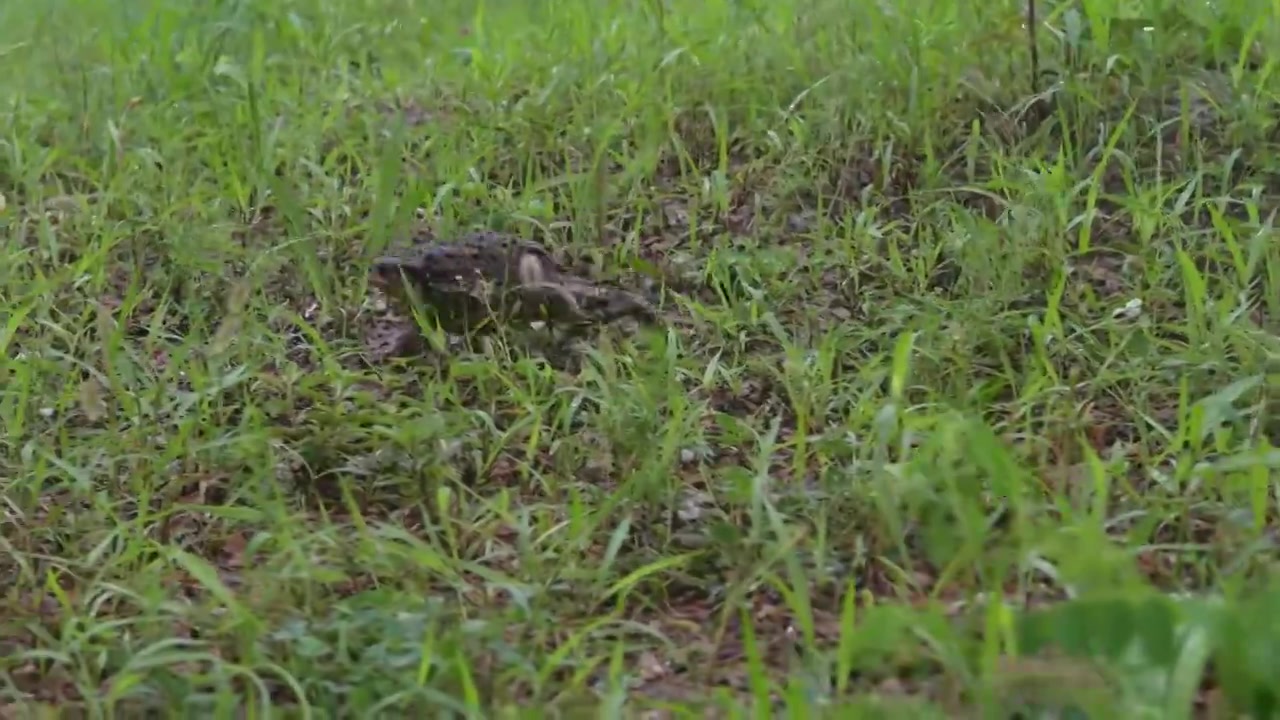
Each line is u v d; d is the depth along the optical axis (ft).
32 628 8.84
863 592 9.36
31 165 17.13
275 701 8.46
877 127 16.55
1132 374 11.71
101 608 9.52
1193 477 10.07
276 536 9.55
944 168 16.03
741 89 17.93
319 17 22.20
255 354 12.91
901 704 7.61
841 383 12.08
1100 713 7.15
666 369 12.04
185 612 8.77
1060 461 10.38
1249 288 12.95
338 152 16.94
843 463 10.94
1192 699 7.36
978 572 9.18
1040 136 16.05
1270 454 9.21
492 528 10.05
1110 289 13.76
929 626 7.91
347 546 9.74
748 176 16.33
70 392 12.13
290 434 11.44
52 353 12.44
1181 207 14.06
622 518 10.41
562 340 12.98
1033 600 9.02
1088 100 16.26
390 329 14.08
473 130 17.42
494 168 17.10
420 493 10.69
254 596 9.21
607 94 18.01
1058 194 14.24
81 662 8.55
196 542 10.38
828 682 8.11
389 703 8.04
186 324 14.14
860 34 18.75
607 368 11.73
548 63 19.56
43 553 10.14
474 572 9.48
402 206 14.67
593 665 8.36
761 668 8.24
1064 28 17.80
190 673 8.59
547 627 8.99
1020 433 11.16
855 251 14.57
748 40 19.17
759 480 9.62
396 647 8.48
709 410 12.20
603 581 9.44
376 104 19.30
